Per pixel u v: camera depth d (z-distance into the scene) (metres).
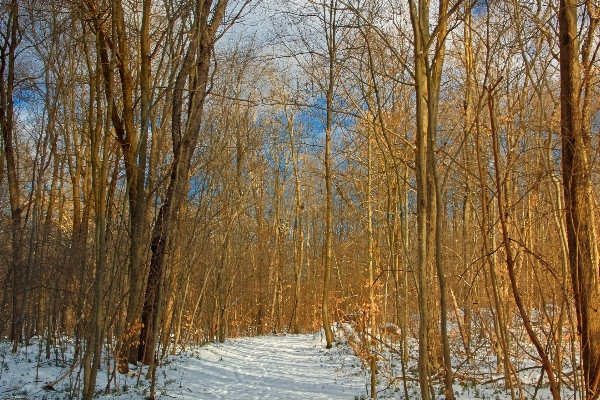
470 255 11.32
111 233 8.41
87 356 6.88
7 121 13.34
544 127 5.67
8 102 13.26
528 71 6.02
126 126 9.66
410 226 12.42
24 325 14.20
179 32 8.35
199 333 18.67
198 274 19.75
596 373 4.77
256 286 28.12
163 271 8.98
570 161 5.16
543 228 8.97
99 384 9.01
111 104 7.04
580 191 5.09
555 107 6.12
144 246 9.80
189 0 8.02
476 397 8.15
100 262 6.78
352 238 17.62
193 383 10.70
